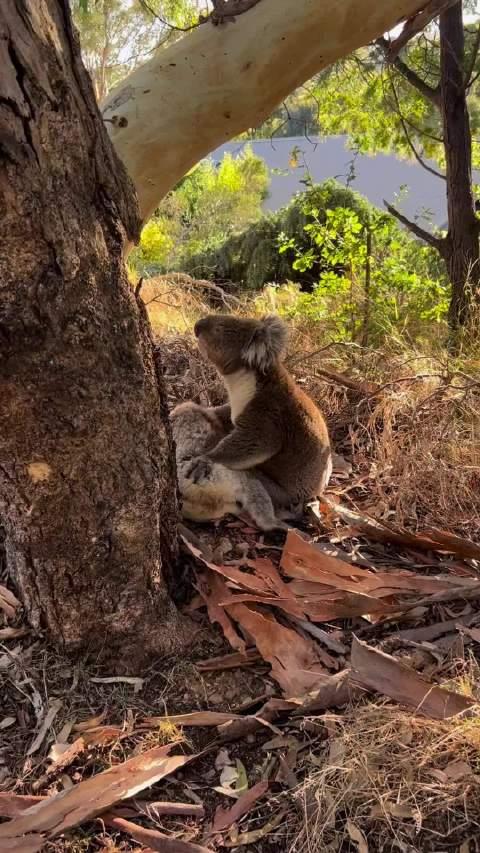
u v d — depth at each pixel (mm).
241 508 1976
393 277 3699
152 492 1459
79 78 1169
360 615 1628
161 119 1742
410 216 10078
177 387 2760
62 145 1134
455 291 3729
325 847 1159
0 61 1026
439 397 2531
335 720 1339
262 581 1714
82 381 1273
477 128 5031
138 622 1503
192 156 1841
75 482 1349
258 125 1914
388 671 1413
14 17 1027
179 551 1716
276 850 1176
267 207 13711
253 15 1682
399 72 4055
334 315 3594
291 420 2066
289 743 1352
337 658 1529
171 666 1511
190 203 10906
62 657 1492
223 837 1194
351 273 3920
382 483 2256
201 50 1709
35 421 1262
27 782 1276
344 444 2578
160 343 3057
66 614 1458
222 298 3832
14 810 1209
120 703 1429
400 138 4965
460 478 2102
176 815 1237
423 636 1590
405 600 1680
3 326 1161
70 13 1150
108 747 1337
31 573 1436
